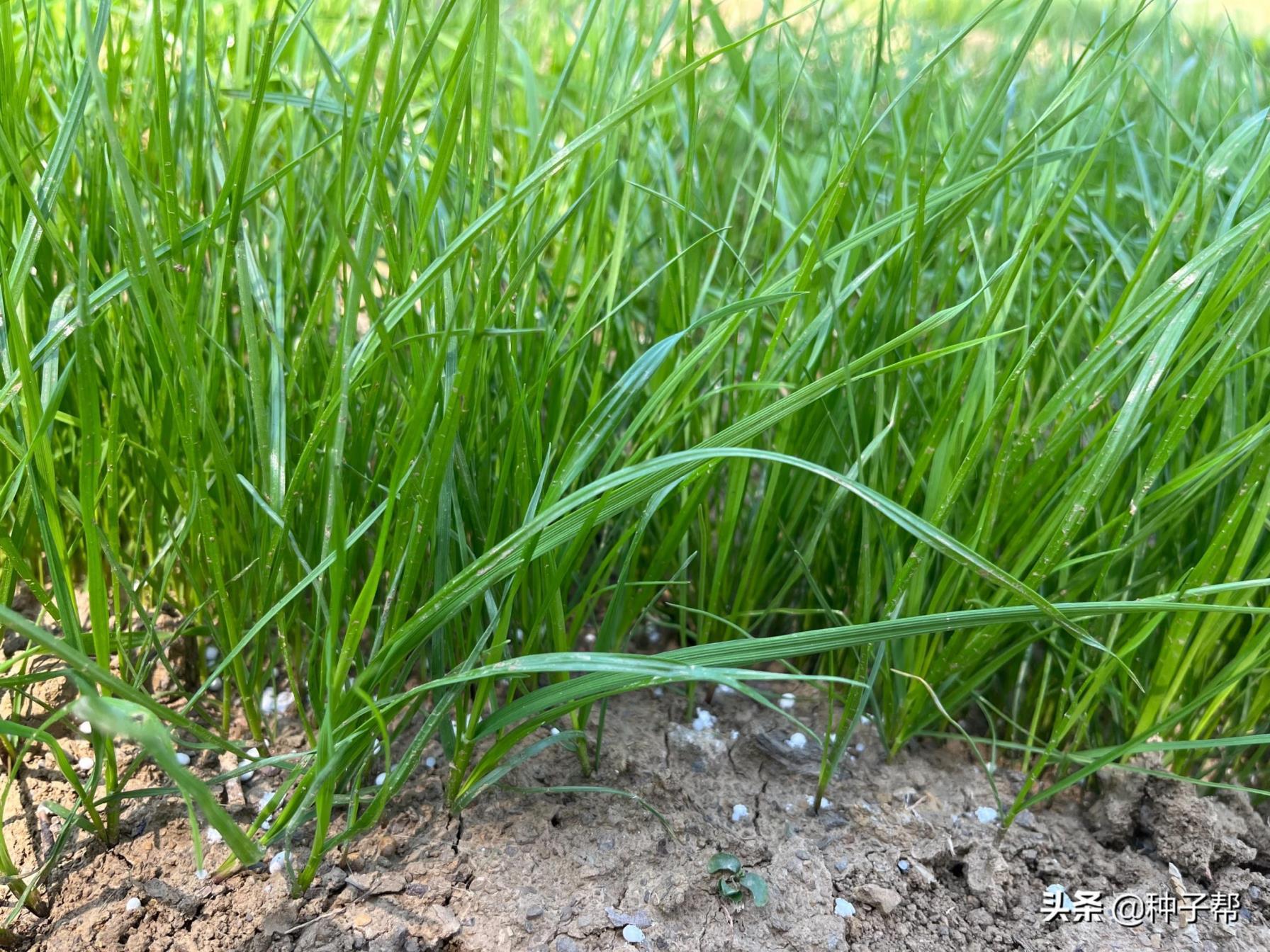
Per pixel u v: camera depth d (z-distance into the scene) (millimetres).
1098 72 245
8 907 156
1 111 158
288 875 154
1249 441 154
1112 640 182
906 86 171
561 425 187
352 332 178
